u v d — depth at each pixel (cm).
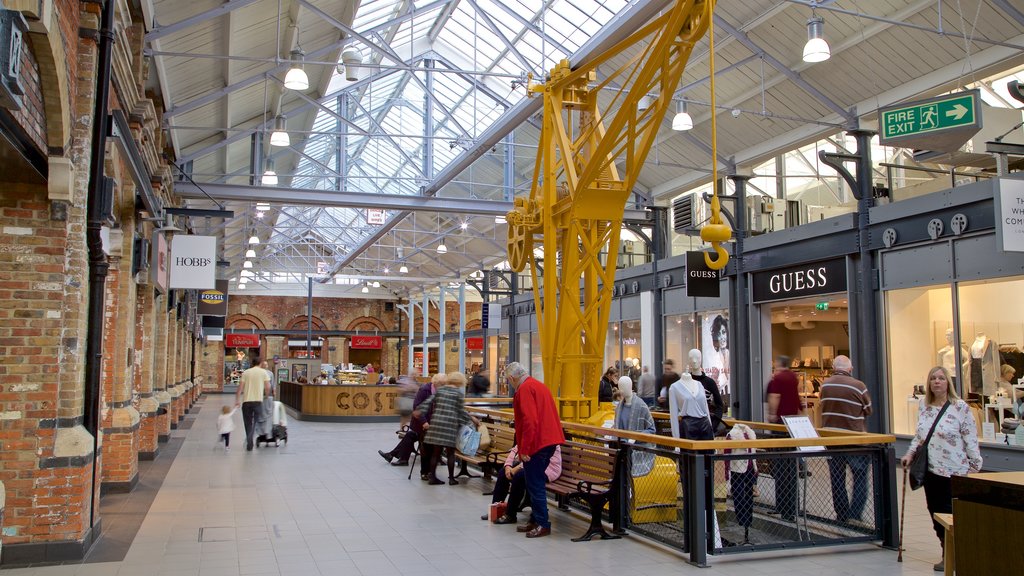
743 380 1703
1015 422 1157
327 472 1270
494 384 3566
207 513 917
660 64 838
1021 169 1309
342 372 3762
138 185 1043
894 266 1359
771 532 789
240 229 3650
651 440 747
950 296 1269
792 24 1662
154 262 1291
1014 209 1019
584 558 707
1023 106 1489
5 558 670
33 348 694
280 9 1455
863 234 1402
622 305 2328
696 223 1998
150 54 1245
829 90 1777
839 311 1753
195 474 1236
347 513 920
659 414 1070
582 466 865
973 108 1038
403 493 1066
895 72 1636
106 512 916
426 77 2309
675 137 2205
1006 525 285
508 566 679
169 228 1409
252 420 1589
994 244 1184
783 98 1873
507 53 2075
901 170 1672
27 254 698
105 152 777
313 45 1802
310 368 4566
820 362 1791
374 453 1542
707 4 756
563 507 933
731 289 1753
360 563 687
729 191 2228
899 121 1102
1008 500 284
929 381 685
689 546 700
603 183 1027
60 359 698
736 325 1739
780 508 782
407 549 740
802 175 1978
